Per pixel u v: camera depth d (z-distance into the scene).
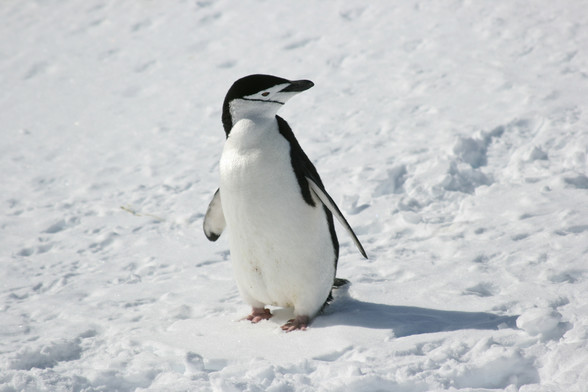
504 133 20.22
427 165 18.92
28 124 27.83
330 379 9.20
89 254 17.16
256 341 10.96
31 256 17.30
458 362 9.43
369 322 11.06
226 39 31.86
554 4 28.22
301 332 11.12
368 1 31.97
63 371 10.34
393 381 8.94
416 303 11.73
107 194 21.23
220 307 12.88
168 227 18.36
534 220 14.80
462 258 13.58
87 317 13.02
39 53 33.84
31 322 13.06
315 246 11.05
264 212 10.62
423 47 27.42
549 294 11.41
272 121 10.70
